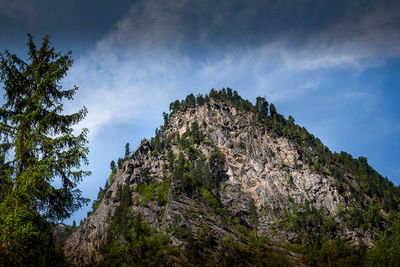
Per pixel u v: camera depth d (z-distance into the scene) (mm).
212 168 182375
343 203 155750
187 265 105875
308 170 175000
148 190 154000
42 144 16938
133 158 180000
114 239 119812
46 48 18953
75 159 16875
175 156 191250
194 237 122688
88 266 110562
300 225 143875
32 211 15453
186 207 143500
